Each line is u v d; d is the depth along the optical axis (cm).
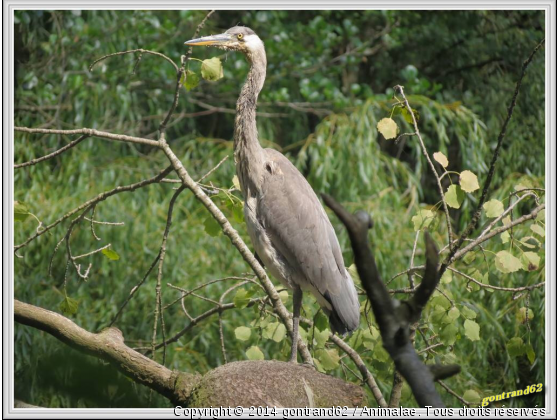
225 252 1238
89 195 1243
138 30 1547
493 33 1878
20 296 1182
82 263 1230
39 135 1412
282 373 538
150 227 1245
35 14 1480
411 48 1970
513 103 552
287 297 764
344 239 1220
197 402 523
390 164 1310
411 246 1184
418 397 142
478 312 1100
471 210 1430
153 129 1680
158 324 1188
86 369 334
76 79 1398
